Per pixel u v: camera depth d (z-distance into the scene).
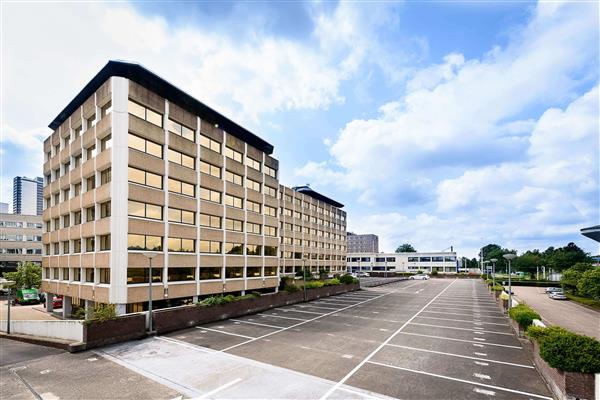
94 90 28.55
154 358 15.95
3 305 42.84
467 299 42.59
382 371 14.13
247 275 36.88
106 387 12.46
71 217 29.47
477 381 13.02
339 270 81.69
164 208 26.55
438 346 18.27
